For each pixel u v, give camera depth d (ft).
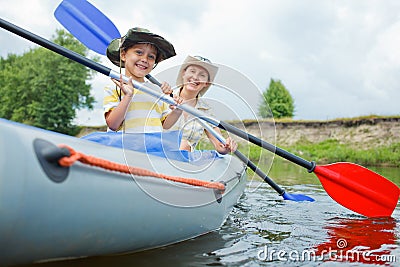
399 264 5.69
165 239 5.63
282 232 7.41
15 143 3.69
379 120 34.73
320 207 10.16
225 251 5.99
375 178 9.27
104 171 4.41
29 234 3.78
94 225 4.33
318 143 36.47
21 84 62.64
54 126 60.75
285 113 61.98
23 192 3.63
